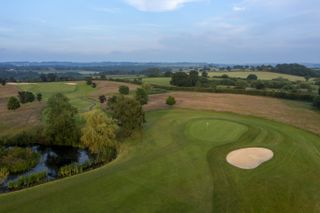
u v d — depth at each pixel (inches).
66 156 1722.4
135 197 976.3
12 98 2586.1
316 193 997.2
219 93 3905.0
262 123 2119.8
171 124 2108.8
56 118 1972.2
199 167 1258.0
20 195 1014.4
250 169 1210.0
